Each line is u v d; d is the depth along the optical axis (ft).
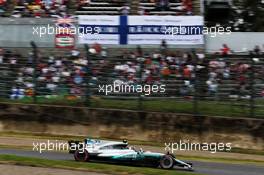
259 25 343.87
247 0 362.74
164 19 328.29
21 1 350.64
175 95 271.69
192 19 326.44
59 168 169.99
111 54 322.34
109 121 272.92
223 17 357.61
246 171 197.36
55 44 331.16
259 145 254.47
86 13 343.26
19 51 329.11
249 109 261.44
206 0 364.99
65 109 277.85
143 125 268.62
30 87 285.84
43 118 279.49
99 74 280.31
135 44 329.11
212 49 324.39
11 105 282.56
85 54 305.53
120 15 335.26
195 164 209.87
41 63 287.89
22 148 233.14
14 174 156.76
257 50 300.40
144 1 347.15
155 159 192.75
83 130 275.39
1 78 288.10
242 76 265.54
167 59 284.20
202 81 268.62
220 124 259.39
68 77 283.59
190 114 264.52
